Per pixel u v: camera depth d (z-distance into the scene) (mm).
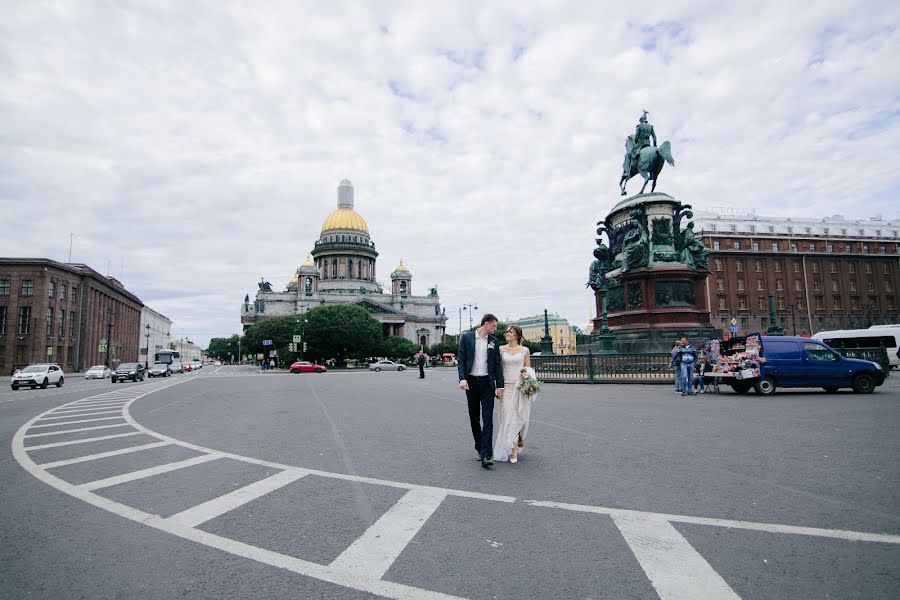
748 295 84562
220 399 21641
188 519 5551
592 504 5828
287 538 4953
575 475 7164
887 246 91812
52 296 75188
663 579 3953
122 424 13445
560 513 5535
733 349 21234
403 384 32812
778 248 86938
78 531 5230
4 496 6555
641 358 26391
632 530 4988
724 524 5113
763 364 19609
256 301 139625
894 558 4270
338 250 144250
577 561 4309
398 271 153625
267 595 3811
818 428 10914
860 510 5477
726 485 6512
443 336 151375
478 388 8141
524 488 6555
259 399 21406
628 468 7504
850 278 88938
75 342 82438
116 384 38438
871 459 7852
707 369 21828
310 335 91250
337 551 4621
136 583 4047
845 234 94250
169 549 4727
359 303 134125
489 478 7109
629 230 33656
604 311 29750
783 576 3969
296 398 21750
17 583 4055
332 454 8953
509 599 3688
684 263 32125
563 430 11109
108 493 6621
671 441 9602
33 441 10844
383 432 11438
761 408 14969
